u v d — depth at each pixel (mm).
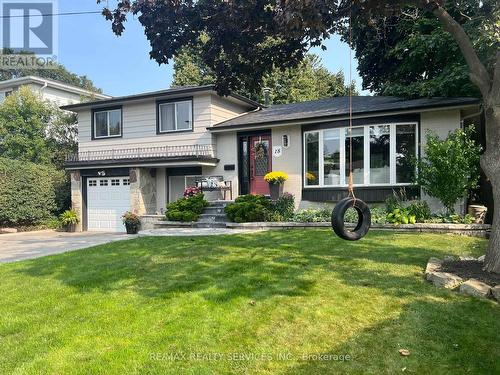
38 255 9078
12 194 15945
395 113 11172
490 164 5223
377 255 6555
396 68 15312
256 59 7254
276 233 9508
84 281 5766
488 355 3246
